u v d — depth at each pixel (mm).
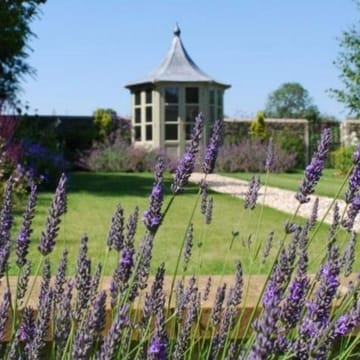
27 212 1946
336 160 24344
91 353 2049
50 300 1953
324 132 1948
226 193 15680
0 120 12320
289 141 29266
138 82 27641
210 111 27500
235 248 7051
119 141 26516
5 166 10641
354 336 2553
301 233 2156
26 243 1938
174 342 2312
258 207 12211
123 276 1772
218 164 25984
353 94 18250
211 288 3318
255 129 29500
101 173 24266
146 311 1940
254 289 3215
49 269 2162
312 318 1480
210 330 2783
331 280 1477
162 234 8359
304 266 1848
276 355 1534
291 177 22938
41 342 1742
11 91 21156
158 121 27141
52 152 17344
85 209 11570
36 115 18531
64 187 1841
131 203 12734
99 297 1443
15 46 19172
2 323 1781
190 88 27188
